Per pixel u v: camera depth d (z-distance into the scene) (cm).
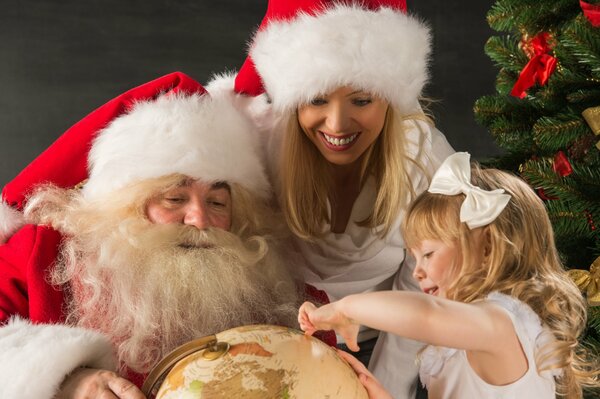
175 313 161
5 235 179
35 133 536
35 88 555
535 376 133
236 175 171
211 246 167
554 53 189
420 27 183
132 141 168
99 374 141
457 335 124
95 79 561
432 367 144
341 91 170
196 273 162
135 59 569
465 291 139
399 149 182
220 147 169
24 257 169
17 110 545
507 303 134
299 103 174
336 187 190
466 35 562
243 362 117
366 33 169
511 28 199
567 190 183
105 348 149
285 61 173
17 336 147
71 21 574
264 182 180
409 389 209
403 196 184
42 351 141
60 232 174
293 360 119
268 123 192
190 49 575
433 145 196
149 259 163
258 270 173
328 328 130
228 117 174
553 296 140
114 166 169
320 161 186
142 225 167
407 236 151
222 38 580
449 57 557
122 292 161
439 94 547
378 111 174
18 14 571
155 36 578
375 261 195
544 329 138
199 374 116
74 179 185
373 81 168
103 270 166
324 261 192
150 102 175
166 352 161
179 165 165
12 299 165
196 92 183
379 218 187
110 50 570
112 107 184
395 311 123
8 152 524
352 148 176
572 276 175
